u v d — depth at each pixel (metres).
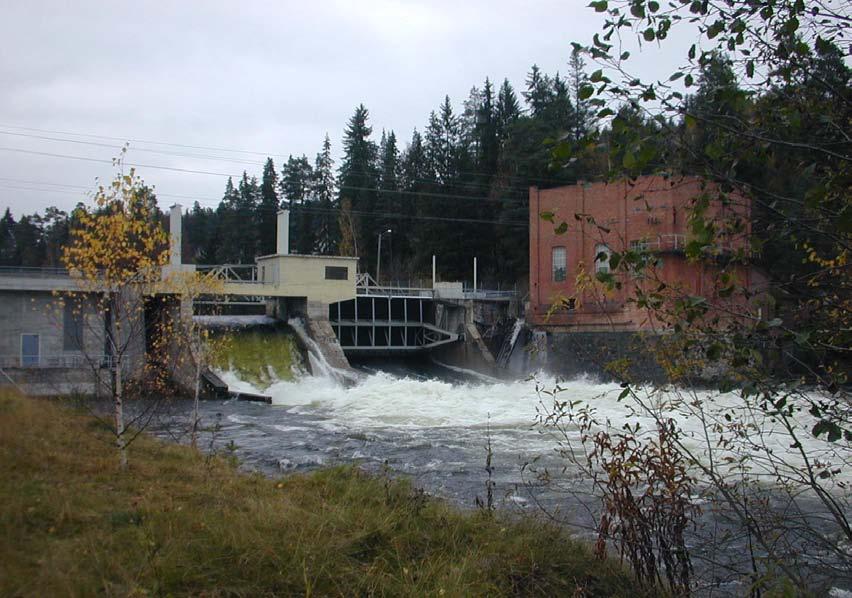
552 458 21.78
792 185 5.57
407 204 92.44
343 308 57.81
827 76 5.36
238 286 47.09
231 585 7.22
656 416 7.76
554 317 50.00
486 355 54.88
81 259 13.24
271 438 27.05
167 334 27.02
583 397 37.44
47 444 13.90
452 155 94.69
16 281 36.78
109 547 7.75
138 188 13.48
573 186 51.75
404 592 7.57
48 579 6.61
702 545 8.41
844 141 5.15
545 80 94.88
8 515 8.44
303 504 11.37
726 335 5.48
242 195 110.75
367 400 38.12
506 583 8.13
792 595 5.94
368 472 17.17
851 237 5.49
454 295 58.31
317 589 7.43
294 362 47.25
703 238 5.20
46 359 37.09
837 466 16.84
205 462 15.66
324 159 99.50
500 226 74.69
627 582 8.33
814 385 5.75
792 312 5.79
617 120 5.13
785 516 7.35
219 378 41.53
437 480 18.67
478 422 31.84
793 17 5.04
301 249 98.06
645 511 9.15
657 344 6.62
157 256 13.93
